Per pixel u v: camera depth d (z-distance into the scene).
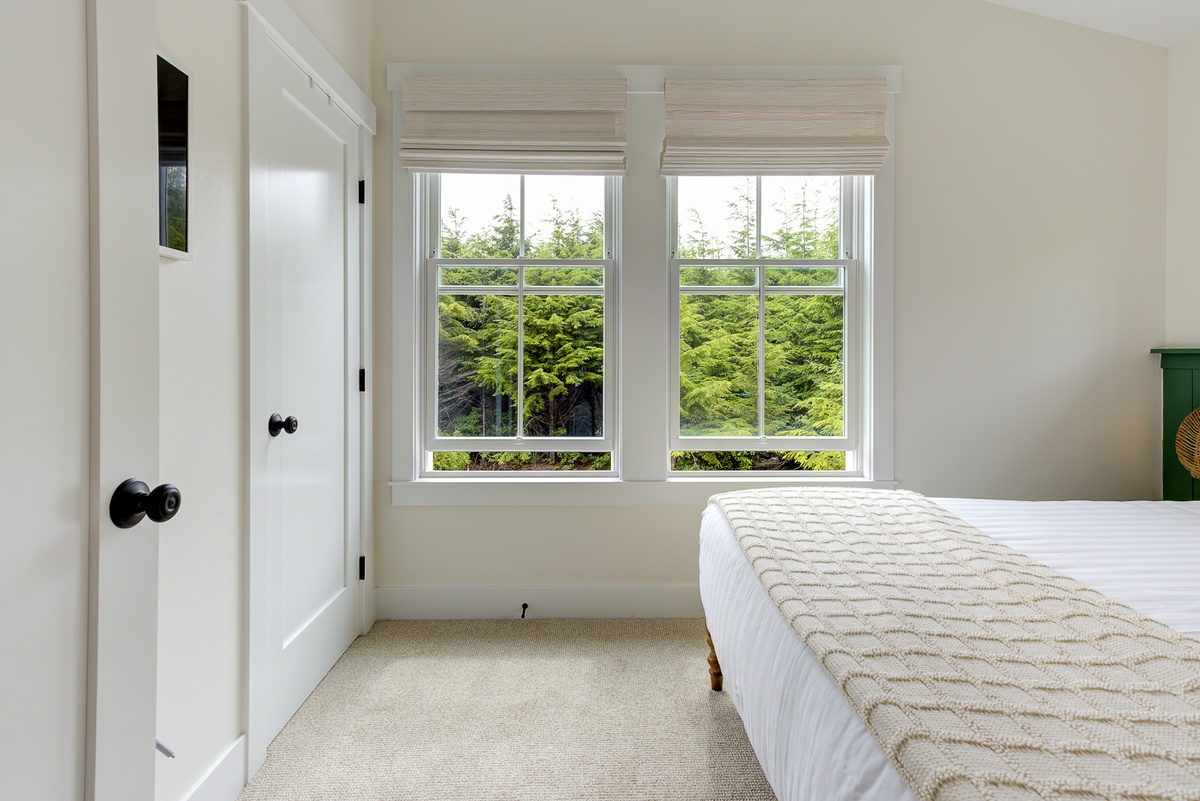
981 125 2.72
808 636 1.01
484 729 1.88
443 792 1.60
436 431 2.81
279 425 1.82
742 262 2.80
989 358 2.75
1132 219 2.76
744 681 1.31
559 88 2.62
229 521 1.60
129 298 0.83
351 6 2.45
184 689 1.42
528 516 2.74
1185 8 2.53
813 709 0.96
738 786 1.61
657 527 2.75
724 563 1.62
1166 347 2.75
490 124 2.63
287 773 1.68
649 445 2.73
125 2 0.82
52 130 0.71
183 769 1.42
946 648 0.95
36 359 0.69
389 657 2.35
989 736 0.72
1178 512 1.86
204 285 1.48
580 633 2.57
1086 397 2.77
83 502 0.76
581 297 2.81
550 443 2.81
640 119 2.70
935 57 2.71
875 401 2.73
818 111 2.64
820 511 1.76
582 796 1.58
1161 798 0.61
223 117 1.56
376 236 2.69
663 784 1.62
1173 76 2.74
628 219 2.71
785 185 2.81
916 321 2.74
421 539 2.72
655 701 2.03
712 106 2.64
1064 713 0.76
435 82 2.62
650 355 2.73
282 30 1.82
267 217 1.78
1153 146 2.75
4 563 0.65
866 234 2.76
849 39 2.70
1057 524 1.71
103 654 0.78
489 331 2.80
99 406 0.77
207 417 1.50
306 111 2.05
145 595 0.85
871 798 0.77
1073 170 2.74
